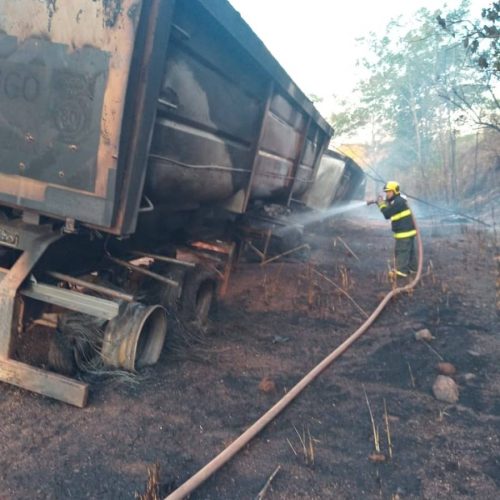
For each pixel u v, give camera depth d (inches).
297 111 263.1
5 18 124.9
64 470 111.2
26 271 139.6
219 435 131.9
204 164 172.2
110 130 120.3
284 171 277.1
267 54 185.2
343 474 118.4
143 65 119.6
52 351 149.8
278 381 168.4
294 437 133.3
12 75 126.9
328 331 224.5
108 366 153.2
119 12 114.7
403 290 283.3
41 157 128.4
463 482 116.9
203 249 249.3
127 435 126.9
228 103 177.8
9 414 130.1
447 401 157.8
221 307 243.0
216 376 166.7
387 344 207.0
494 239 463.5
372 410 150.6
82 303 140.6
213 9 139.5
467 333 219.6
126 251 185.5
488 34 219.9
